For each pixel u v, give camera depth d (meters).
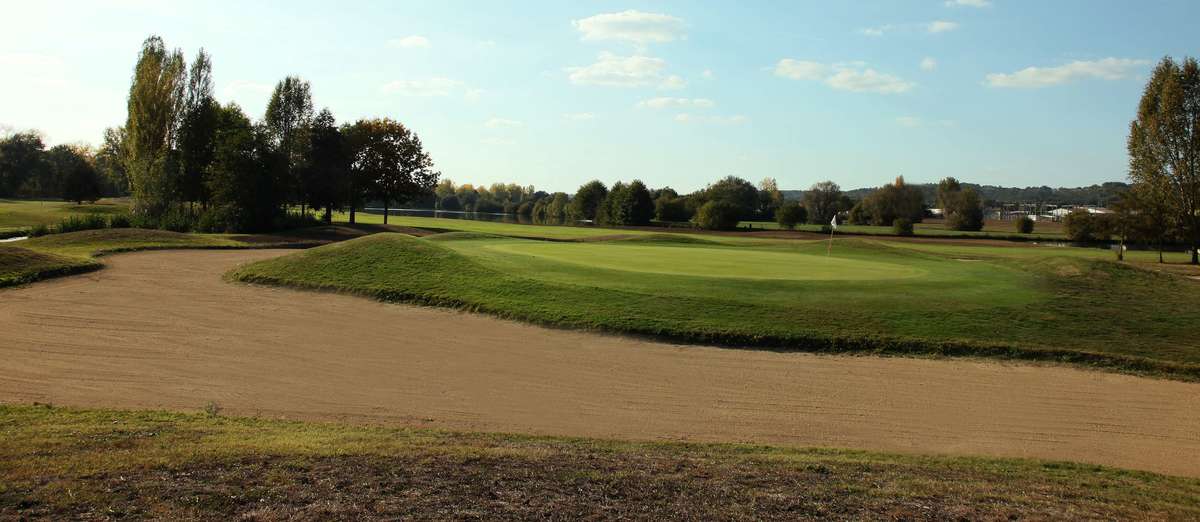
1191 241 58.72
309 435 9.63
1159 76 60.41
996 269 27.67
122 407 11.40
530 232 67.75
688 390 13.70
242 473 7.43
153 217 50.56
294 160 62.78
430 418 11.71
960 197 107.44
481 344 16.59
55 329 16.45
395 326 18.06
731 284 21.59
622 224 102.56
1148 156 59.97
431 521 6.41
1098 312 19.88
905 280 23.23
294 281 22.86
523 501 7.04
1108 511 7.77
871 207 124.50
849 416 12.57
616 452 9.52
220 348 15.52
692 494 7.52
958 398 13.73
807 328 17.61
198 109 59.62
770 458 9.55
